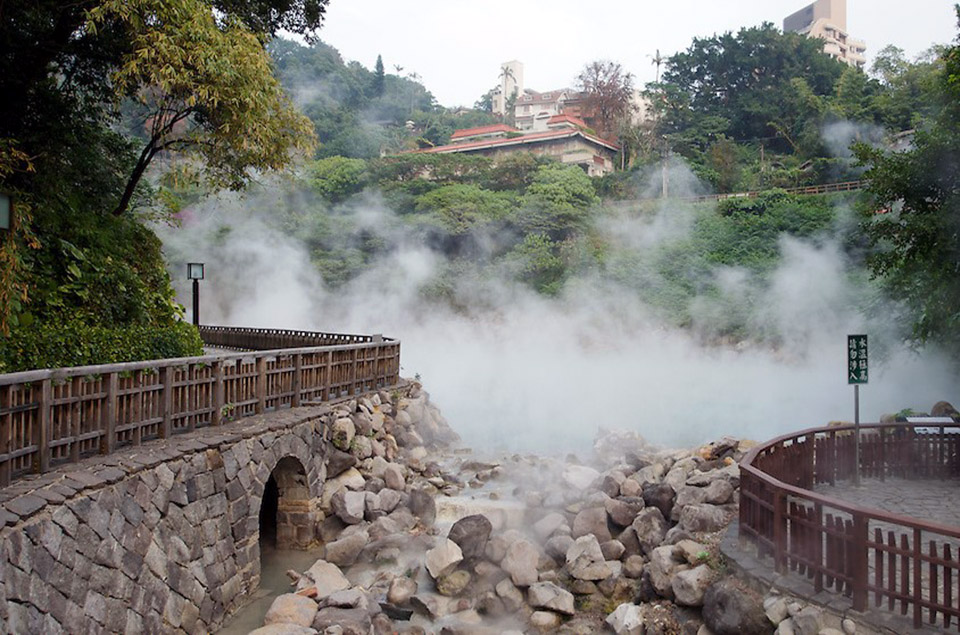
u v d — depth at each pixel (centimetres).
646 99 7994
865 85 6003
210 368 973
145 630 705
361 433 1337
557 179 5750
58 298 1129
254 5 1486
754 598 651
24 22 1202
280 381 1170
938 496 952
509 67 10906
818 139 5744
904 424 1049
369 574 1006
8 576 530
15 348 838
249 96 1167
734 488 958
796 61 6838
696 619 725
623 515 1008
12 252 910
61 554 593
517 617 897
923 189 1477
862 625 573
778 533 664
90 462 708
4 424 613
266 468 983
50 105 1339
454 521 1173
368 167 6362
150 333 1147
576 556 940
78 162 1438
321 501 1174
